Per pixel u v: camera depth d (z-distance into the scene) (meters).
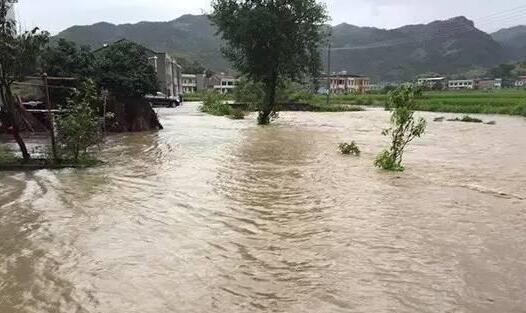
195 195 10.27
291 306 5.21
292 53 36.81
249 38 35.56
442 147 18.55
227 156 15.94
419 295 5.43
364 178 12.07
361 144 19.52
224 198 9.98
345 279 5.88
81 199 9.98
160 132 24.44
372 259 6.51
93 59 23.22
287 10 36.22
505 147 18.50
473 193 10.35
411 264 6.32
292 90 58.84
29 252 6.91
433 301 5.28
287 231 7.77
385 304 5.23
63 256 6.75
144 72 24.48
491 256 6.57
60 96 21.75
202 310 5.14
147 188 11.00
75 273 6.16
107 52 24.17
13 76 13.78
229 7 36.41
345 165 14.08
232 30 36.25
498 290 5.53
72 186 11.26
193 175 12.52
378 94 89.12
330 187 10.99
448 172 12.94
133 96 24.34
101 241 7.33
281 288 5.66
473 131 25.64
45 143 18.81
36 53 13.99
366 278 5.90
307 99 61.62
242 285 5.75
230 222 8.27
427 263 6.35
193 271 6.17
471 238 7.32
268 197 10.06
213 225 8.12
